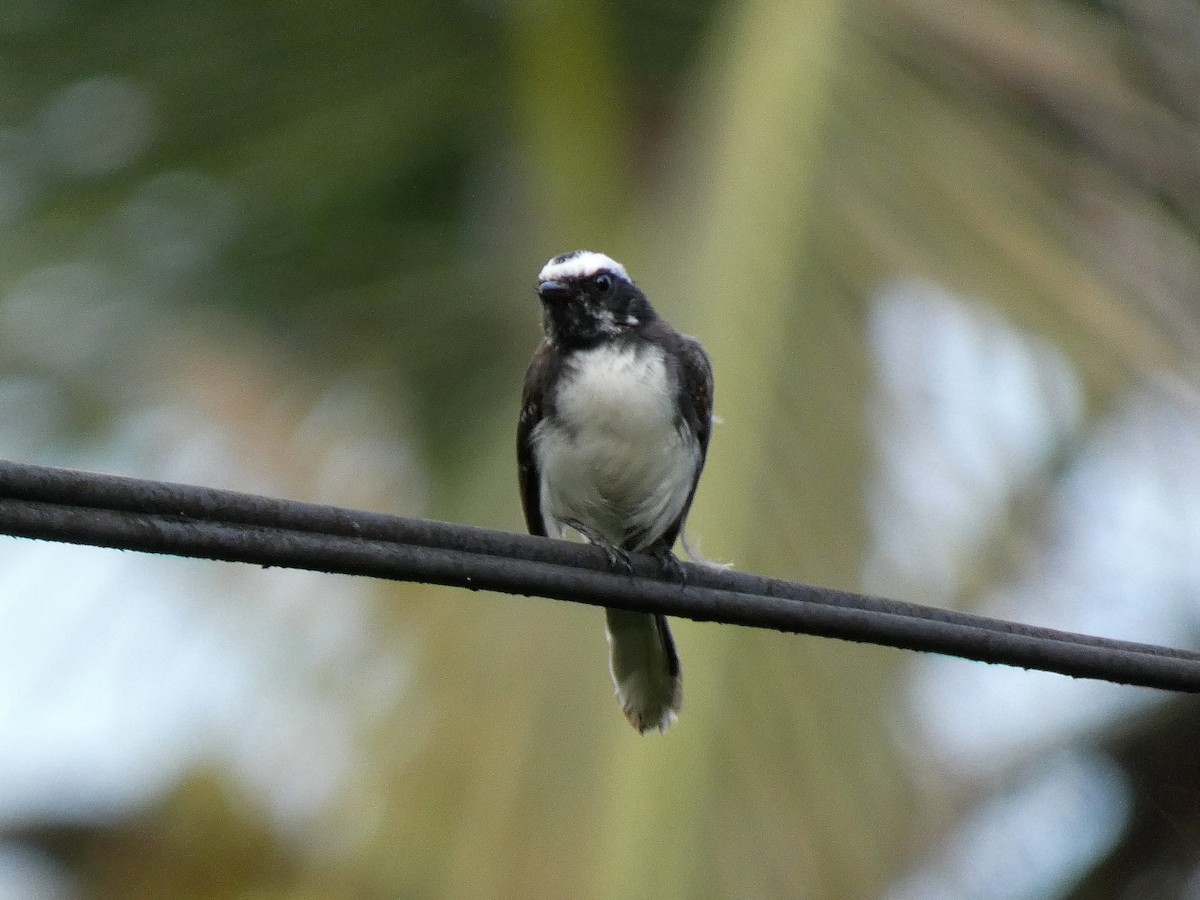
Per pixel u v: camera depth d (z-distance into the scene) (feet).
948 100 42.04
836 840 34.12
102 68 48.32
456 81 50.31
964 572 36.76
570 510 39.70
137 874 46.03
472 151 51.13
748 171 41.65
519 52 49.98
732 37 46.44
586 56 49.88
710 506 36.91
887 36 42.63
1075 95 42.29
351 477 44.45
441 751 35.91
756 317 39.06
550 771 34.86
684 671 35.35
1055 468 39.58
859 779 35.01
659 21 49.29
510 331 48.01
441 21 49.24
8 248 47.52
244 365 46.44
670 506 38.88
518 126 50.49
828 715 35.32
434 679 37.11
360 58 49.49
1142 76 42.91
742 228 40.68
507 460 43.98
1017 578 37.45
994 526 37.55
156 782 45.68
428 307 49.03
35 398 46.03
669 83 49.49
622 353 37.93
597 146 49.29
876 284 39.47
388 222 50.39
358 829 35.91
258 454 44.11
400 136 50.16
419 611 38.40
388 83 49.83
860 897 33.73
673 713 34.94
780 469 37.14
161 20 48.19
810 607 28.27
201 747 44.88
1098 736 54.03
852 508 36.68
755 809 34.12
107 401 45.73
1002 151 41.52
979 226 40.37
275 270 49.14
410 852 34.83
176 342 46.96
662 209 45.88
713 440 37.83
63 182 48.21
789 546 36.27
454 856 34.40
